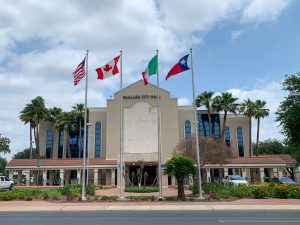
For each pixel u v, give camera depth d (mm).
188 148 48062
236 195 27984
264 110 66375
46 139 70688
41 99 66125
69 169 57969
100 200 26156
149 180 56844
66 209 20703
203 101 64812
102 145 64562
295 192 27797
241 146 68375
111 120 61438
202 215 17047
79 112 67750
